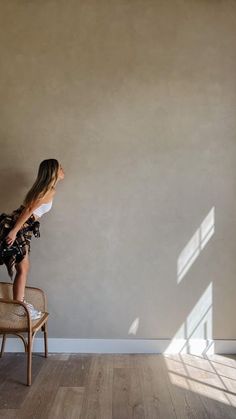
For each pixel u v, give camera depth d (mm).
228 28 3402
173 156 3410
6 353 3375
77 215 3420
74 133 3408
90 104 3410
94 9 3406
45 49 3402
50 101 3408
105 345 3396
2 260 3035
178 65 3404
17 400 2543
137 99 3406
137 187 3410
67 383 2793
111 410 2434
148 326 3408
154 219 3410
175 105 3408
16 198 3418
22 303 2793
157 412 2418
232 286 3404
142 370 3035
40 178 3053
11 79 3400
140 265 3416
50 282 3420
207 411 2436
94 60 3404
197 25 3406
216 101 3408
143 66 3402
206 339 3398
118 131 3408
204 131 3410
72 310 3416
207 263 3406
